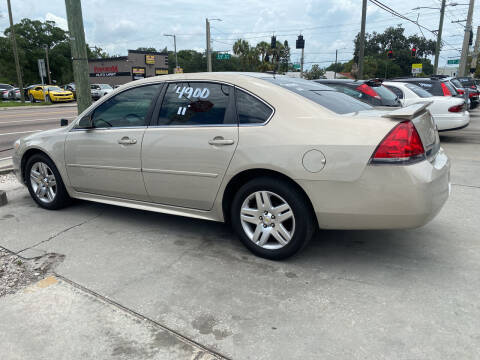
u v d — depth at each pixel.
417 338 2.23
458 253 3.31
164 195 3.63
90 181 4.12
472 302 2.57
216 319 2.45
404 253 3.33
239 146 3.09
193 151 3.32
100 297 2.71
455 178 5.85
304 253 3.36
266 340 2.24
